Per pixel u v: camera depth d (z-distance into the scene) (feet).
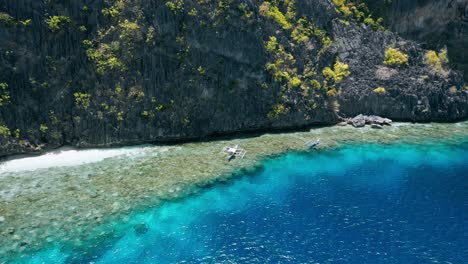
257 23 239.50
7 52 198.70
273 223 160.04
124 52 216.33
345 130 256.11
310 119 257.55
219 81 233.76
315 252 143.54
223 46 231.30
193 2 223.71
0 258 135.33
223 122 238.07
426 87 273.33
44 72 208.54
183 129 229.45
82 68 215.10
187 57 226.17
